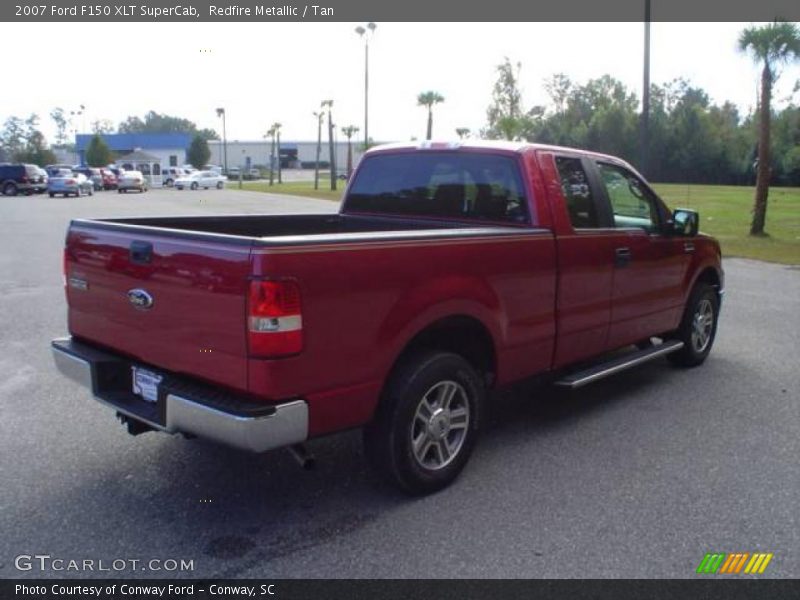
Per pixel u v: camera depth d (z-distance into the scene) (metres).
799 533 3.76
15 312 9.08
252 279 3.30
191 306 3.61
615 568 3.42
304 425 3.50
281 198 41.97
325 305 3.49
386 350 3.79
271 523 3.84
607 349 5.57
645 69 18.81
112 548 3.58
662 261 6.01
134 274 3.94
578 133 71.00
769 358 7.24
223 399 3.48
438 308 4.02
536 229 4.74
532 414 5.59
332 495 4.16
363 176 5.85
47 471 4.44
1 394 5.89
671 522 3.86
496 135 48.59
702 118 70.12
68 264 4.54
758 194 20.08
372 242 3.69
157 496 4.13
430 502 4.09
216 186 58.62
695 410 5.68
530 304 4.67
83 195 45.25
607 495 4.18
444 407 4.21
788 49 18.78
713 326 7.10
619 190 5.73
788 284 12.08
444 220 5.26
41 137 98.06
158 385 3.79
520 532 3.75
